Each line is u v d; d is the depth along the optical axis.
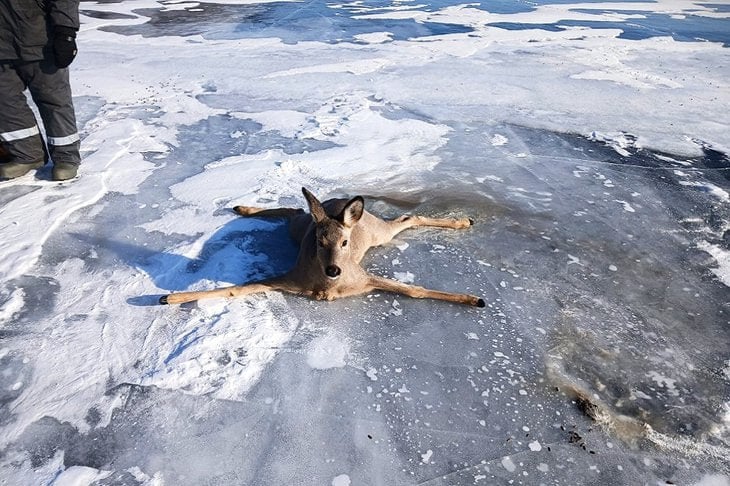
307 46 11.74
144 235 4.86
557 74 10.02
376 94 8.75
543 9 16.98
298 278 4.05
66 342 3.64
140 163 6.25
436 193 5.75
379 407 3.26
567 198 5.73
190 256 4.58
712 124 7.80
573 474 2.90
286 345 3.67
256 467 2.89
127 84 9.07
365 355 3.63
